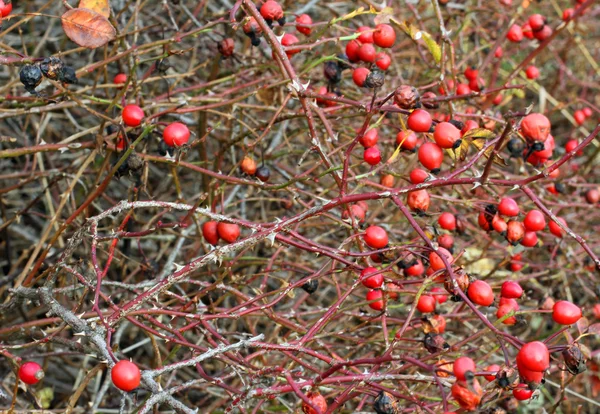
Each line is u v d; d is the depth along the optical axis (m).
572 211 0.85
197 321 0.56
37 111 0.66
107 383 0.62
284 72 0.60
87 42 0.55
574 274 0.75
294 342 0.56
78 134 0.66
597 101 1.02
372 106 0.54
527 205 0.75
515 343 0.49
